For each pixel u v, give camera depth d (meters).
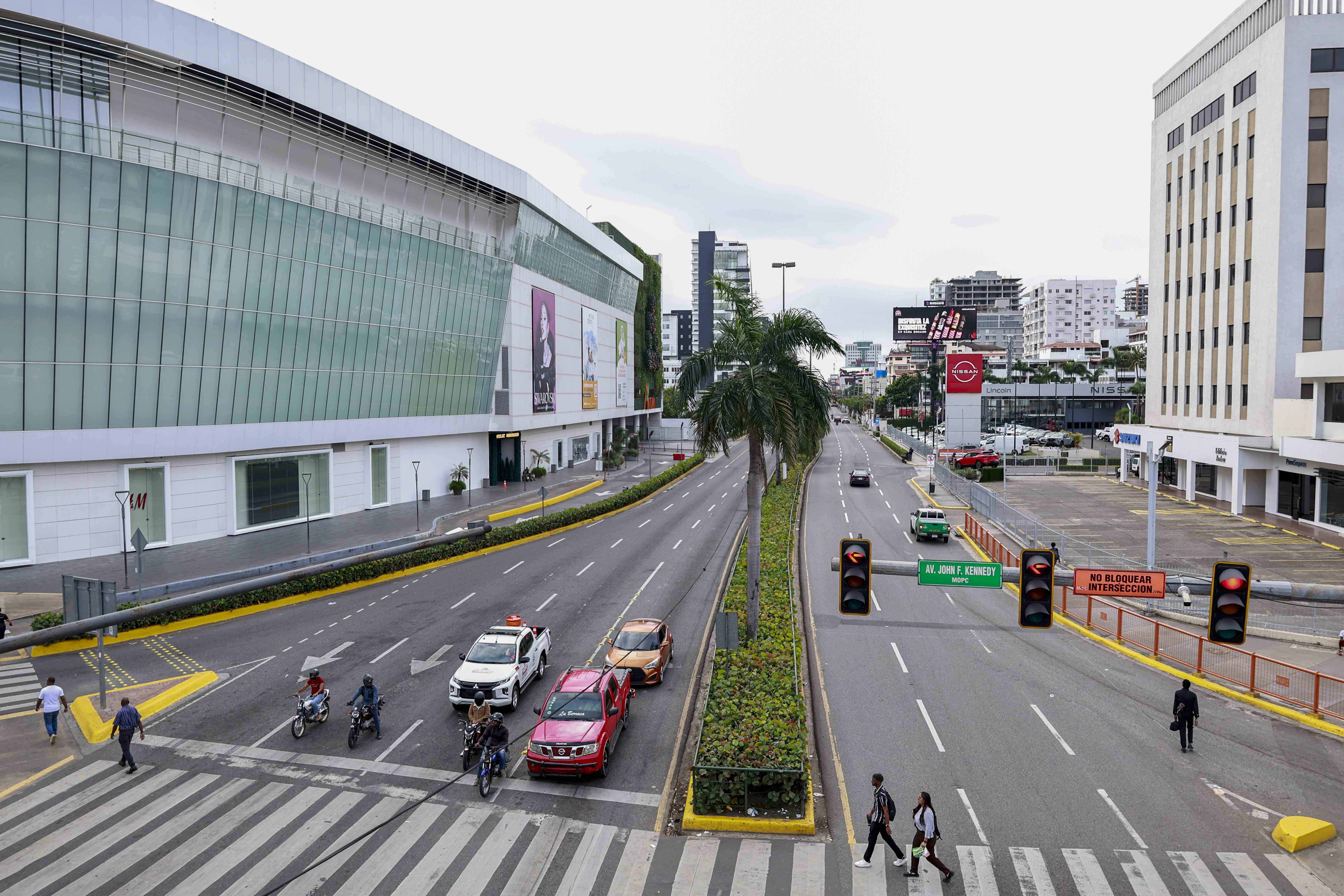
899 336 131.62
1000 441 87.62
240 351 40.31
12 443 32.50
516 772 16.12
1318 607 28.80
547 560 36.84
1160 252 61.06
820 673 22.05
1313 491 43.78
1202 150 54.34
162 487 38.22
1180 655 23.05
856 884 12.24
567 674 18.05
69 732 18.20
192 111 38.28
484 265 58.06
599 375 88.12
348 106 45.03
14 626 24.69
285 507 44.97
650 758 16.77
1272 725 18.55
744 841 13.56
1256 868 12.66
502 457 65.25
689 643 24.30
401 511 50.66
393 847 13.30
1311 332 45.31
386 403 51.25
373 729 17.91
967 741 17.50
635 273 103.44
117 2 34.00
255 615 28.00
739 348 25.72
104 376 34.78
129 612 17.62
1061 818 14.20
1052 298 198.62
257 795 15.10
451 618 27.16
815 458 28.61
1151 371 62.81
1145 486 60.97
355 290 46.81
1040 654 23.84
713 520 48.19
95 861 12.89
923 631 26.30
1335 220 44.72
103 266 33.94
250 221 39.44
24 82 31.88
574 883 12.30
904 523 45.91
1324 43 44.47
